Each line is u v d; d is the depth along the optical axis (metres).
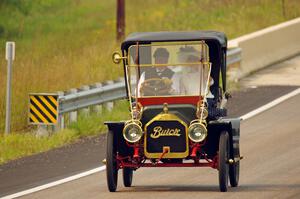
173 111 37.56
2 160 48.09
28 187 39.66
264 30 95.69
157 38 39.00
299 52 102.00
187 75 38.66
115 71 76.00
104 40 106.38
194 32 39.94
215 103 39.59
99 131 57.94
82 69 72.56
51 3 168.38
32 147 51.03
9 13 150.00
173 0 156.25
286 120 61.59
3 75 66.62
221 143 37.09
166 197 35.91
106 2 177.12
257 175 41.94
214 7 133.00
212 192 37.12
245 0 133.75
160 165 37.78
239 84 81.19
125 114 63.12
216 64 39.66
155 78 38.75
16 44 116.44
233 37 106.94
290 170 42.97
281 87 78.44
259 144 52.00
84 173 43.34
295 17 124.00
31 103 55.66
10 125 56.34
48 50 100.06
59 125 56.53
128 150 38.53
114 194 37.12
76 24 143.50
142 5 155.50
